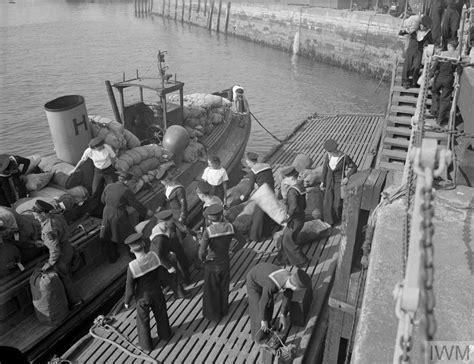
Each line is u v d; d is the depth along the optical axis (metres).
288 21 42.09
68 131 7.69
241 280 6.86
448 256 3.12
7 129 21.36
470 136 4.91
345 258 4.57
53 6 79.44
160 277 5.70
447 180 4.61
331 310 4.75
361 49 33.75
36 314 6.06
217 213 5.57
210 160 8.14
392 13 32.38
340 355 5.16
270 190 6.97
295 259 6.86
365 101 27.69
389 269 3.03
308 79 33.00
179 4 63.50
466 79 6.44
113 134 8.30
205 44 46.97
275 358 5.13
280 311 5.81
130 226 7.18
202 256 5.62
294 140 14.05
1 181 6.76
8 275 6.03
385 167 7.75
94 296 6.67
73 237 6.98
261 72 34.97
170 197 7.01
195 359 5.45
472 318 2.62
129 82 9.86
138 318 5.41
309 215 8.19
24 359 2.85
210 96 12.37
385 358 2.44
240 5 49.47
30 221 6.25
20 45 42.41
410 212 3.52
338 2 38.69
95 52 40.72
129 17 67.94
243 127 13.22
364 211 4.62
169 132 9.40
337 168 7.59
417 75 9.27
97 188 7.54
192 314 6.22
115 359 5.53
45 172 7.65
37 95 27.02
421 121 3.85
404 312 1.66
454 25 8.78
